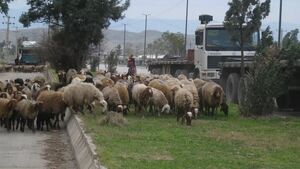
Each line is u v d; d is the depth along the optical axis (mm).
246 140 14055
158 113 19281
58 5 40281
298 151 12508
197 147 12711
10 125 17391
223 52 27219
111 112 16641
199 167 10367
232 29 22328
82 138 13648
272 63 19359
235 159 11328
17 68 64938
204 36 27719
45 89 20156
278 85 19312
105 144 12516
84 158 11648
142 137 13953
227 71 25719
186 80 21766
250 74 19656
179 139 13867
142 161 10750
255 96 19422
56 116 17906
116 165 10180
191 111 17188
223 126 16750
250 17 22234
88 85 18250
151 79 23016
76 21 40562
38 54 69375
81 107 18188
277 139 14312
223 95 19578
